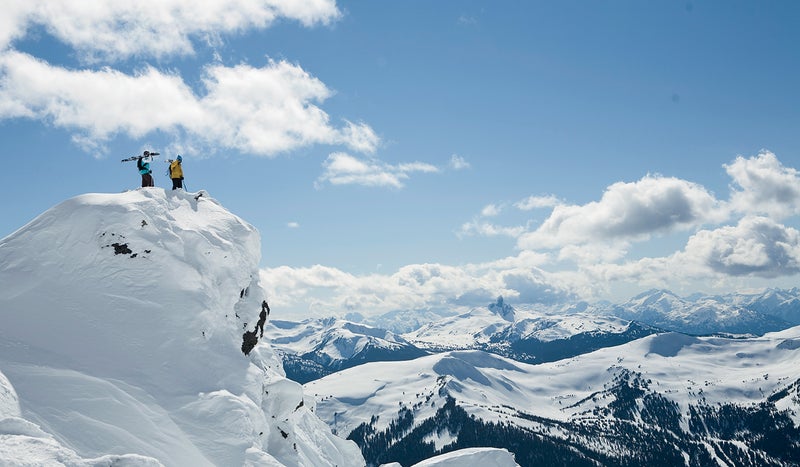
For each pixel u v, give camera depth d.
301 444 50.75
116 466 21.78
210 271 40.00
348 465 64.94
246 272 43.44
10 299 33.41
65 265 36.31
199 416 31.12
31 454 19.61
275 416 40.25
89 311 34.22
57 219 38.00
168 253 38.41
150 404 30.16
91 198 39.62
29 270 35.59
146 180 45.00
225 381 34.78
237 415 31.72
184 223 41.72
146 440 27.84
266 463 30.27
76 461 20.59
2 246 36.81
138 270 37.09
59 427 25.78
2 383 26.09
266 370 44.19
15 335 30.81
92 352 31.75
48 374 28.75
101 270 36.50
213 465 29.05
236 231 44.44
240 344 39.62
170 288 37.09
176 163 45.88
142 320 35.00
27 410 25.56
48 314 33.12
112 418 27.91
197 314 36.78
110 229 37.62
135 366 32.22
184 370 33.69
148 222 39.09
